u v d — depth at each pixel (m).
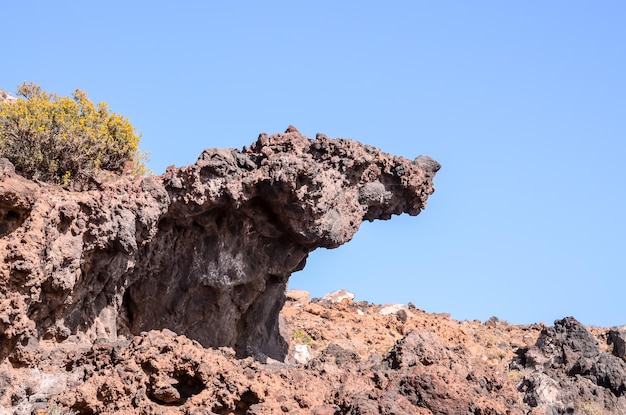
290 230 25.77
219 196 24.64
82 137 25.89
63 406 21.70
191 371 21.81
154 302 25.44
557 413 26.73
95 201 23.41
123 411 21.39
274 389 22.03
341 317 34.56
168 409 21.50
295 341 31.06
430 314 37.41
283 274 26.95
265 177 24.64
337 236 26.00
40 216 22.70
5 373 22.08
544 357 31.03
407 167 27.16
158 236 25.00
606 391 28.44
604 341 35.38
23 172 25.33
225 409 21.64
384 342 32.81
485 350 34.44
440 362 23.58
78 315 23.77
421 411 21.75
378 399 21.62
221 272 25.64
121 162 26.89
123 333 25.20
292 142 25.42
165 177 24.83
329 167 25.78
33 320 22.75
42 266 22.44
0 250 22.19
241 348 27.23
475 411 21.84
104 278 23.95
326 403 22.11
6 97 29.69
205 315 26.00
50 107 26.08
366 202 26.81
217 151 24.69
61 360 22.81
